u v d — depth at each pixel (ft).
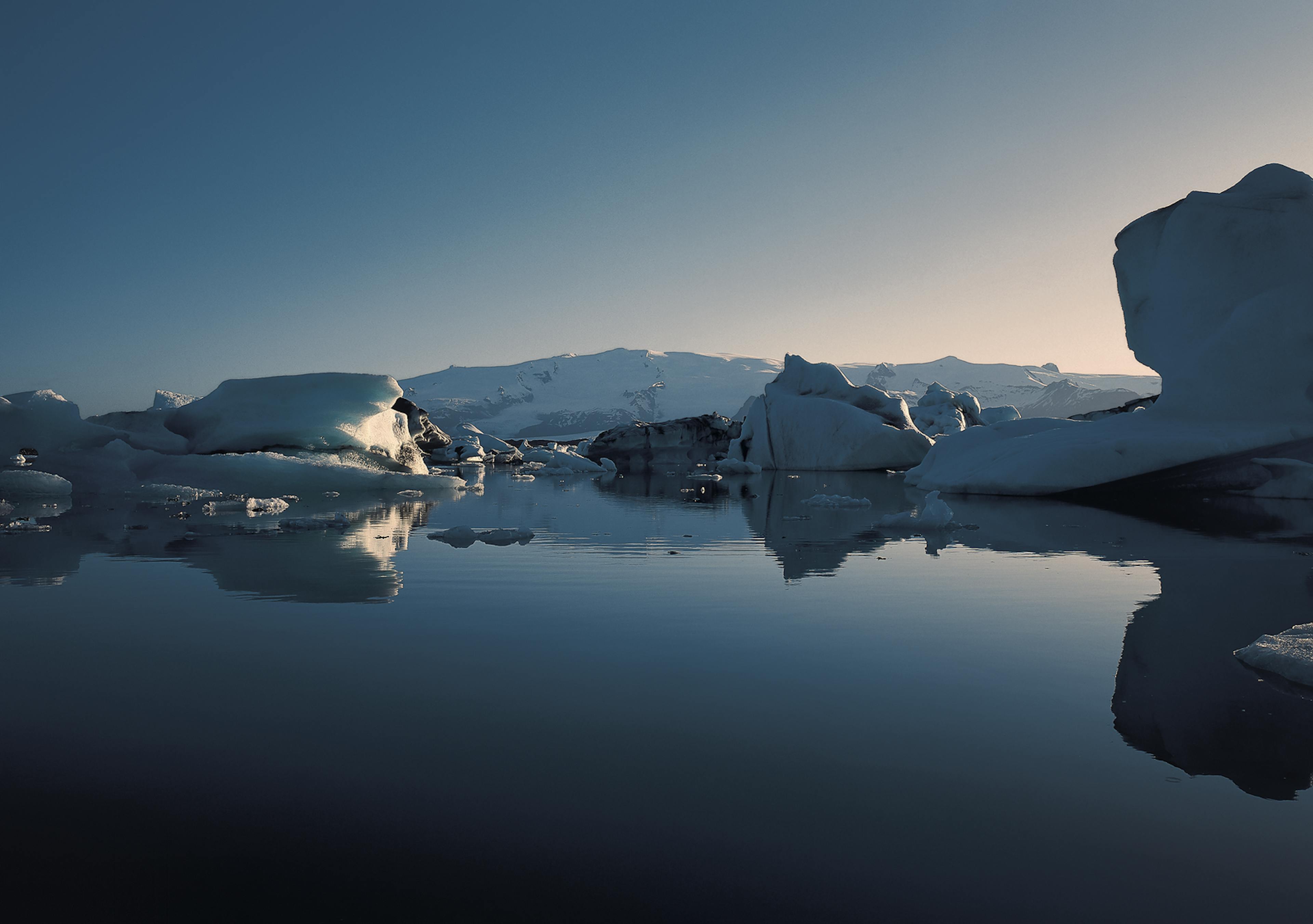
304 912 5.14
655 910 5.16
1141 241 56.18
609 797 6.80
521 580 18.28
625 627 13.34
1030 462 46.93
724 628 13.28
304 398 62.85
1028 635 12.80
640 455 133.18
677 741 8.10
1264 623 13.74
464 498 50.21
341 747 7.92
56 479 45.29
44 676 10.30
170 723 8.57
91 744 7.97
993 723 8.70
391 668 10.74
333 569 19.77
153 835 6.16
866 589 17.26
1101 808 6.66
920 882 5.52
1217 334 48.52
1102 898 5.36
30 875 5.58
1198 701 9.47
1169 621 13.96
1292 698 9.59
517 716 8.82
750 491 58.34
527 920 5.05
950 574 19.17
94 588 16.94
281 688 9.84
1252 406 46.55
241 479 51.80
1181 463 43.98
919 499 48.83
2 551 22.67
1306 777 7.29
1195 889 5.47
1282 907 5.25
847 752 7.84
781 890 5.41
